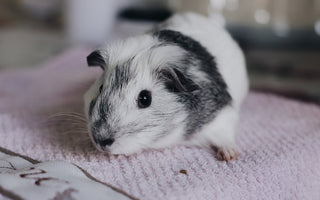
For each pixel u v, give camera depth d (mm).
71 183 250
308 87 604
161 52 303
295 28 744
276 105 448
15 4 985
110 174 282
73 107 403
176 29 353
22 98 488
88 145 326
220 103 324
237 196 269
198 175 281
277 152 319
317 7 715
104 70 322
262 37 756
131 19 745
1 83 548
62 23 894
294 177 303
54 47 744
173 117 302
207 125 322
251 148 335
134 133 289
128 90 293
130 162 300
